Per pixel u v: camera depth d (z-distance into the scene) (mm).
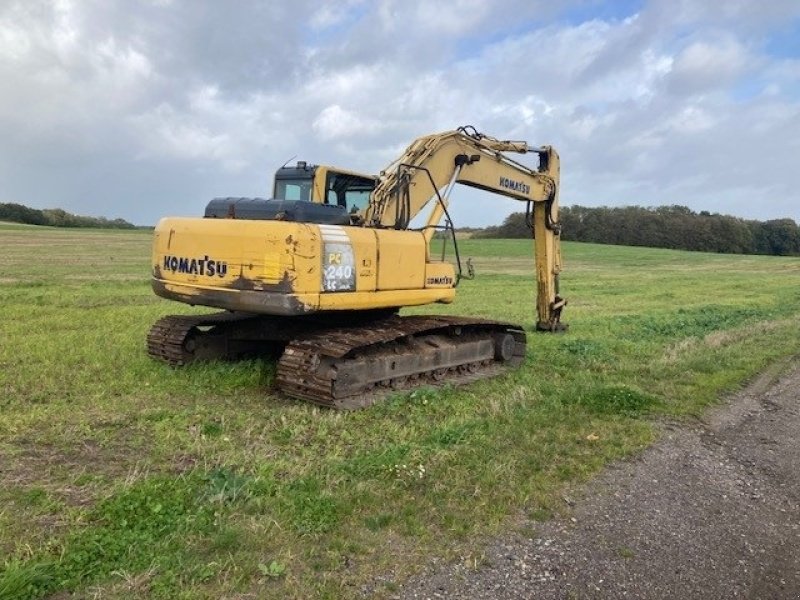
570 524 5152
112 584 3891
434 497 5328
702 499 5797
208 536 4465
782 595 4359
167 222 8641
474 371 10211
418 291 9258
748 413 8625
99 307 15711
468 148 10828
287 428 6852
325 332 8555
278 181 10062
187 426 6805
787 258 69438
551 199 13719
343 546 4523
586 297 24734
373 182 10391
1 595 3660
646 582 4422
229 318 9539
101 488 5145
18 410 7078
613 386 9125
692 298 24859
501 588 4227
